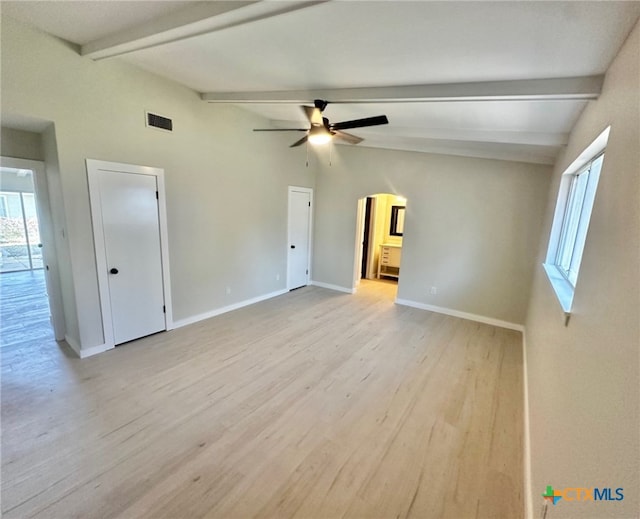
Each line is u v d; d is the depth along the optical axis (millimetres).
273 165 5219
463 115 3176
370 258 7441
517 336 4328
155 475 1924
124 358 3287
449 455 2168
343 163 5879
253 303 5266
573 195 3020
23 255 7566
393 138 4406
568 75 2033
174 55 2691
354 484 1914
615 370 964
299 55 2330
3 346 3465
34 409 2471
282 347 3695
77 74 2850
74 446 2119
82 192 3035
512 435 2381
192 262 4184
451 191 4895
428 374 3225
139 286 3639
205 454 2096
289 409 2590
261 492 1839
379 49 2080
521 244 4492
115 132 3186
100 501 1750
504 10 1474
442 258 5074
